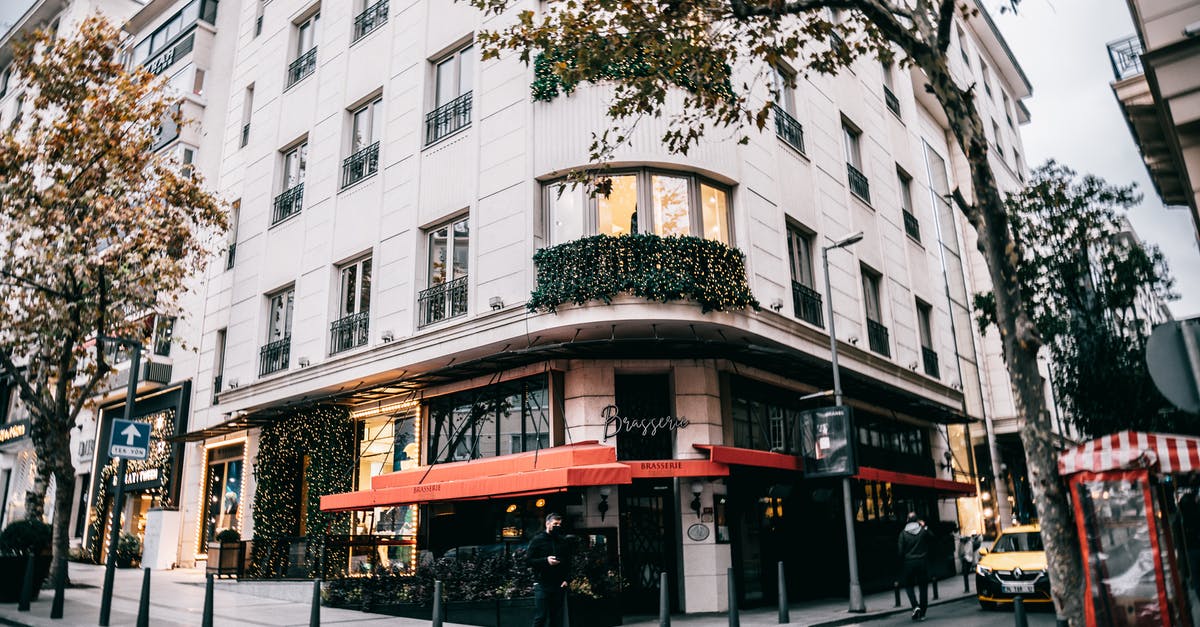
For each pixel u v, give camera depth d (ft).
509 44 36.11
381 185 60.80
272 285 68.85
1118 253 64.39
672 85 51.06
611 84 50.70
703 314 46.83
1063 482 26.05
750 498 53.36
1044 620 39.42
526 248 49.83
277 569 56.08
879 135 78.28
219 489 74.95
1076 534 25.61
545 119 51.57
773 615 45.06
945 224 92.27
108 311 56.85
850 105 73.61
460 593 41.45
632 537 48.24
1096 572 24.17
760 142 56.95
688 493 48.83
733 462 46.09
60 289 56.24
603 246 46.47
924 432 79.41
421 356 53.67
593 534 47.03
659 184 50.34
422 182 57.77
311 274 64.80
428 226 57.21
